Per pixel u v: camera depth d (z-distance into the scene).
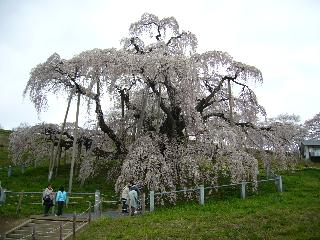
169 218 16.23
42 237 15.56
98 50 23.69
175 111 23.62
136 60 21.84
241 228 14.05
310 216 15.10
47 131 29.23
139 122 23.72
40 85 25.00
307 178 28.16
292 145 26.69
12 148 30.45
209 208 18.02
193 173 20.73
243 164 21.55
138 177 21.06
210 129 22.38
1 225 17.20
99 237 14.49
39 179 27.89
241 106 27.25
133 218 16.83
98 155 26.14
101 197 21.69
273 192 22.02
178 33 27.11
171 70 21.58
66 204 21.23
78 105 24.44
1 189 21.53
